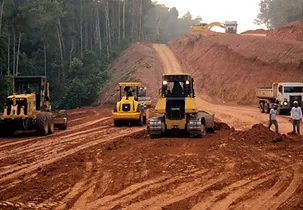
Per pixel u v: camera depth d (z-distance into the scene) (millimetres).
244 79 53438
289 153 15141
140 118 27516
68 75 68000
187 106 19500
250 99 49438
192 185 10539
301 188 10133
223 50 64562
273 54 52156
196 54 72375
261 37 61062
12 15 46844
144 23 112438
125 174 11930
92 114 41594
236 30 84312
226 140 18078
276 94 35594
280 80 47250
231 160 13820
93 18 84688
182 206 8703
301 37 58312
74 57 72438
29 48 67688
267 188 10219
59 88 64125
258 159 14008
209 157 14391
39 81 23656
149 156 14766
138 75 60250
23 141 20062
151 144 17656
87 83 60156
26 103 21781
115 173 12109
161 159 14117
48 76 66312
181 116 19656
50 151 16703
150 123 19656
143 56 72000
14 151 16828
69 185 10742
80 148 17438
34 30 65125
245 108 43469
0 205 8953
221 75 59188
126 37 92562
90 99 58344
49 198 9531
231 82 55562
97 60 74562
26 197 9617
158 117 20016
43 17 61938
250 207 8633
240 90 52312
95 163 13797
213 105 48656
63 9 77562
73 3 79812
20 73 54938
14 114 21438
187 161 13695
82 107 55562
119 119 27016
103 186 10594
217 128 23688
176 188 10250
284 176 11484
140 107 27859
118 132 23875
